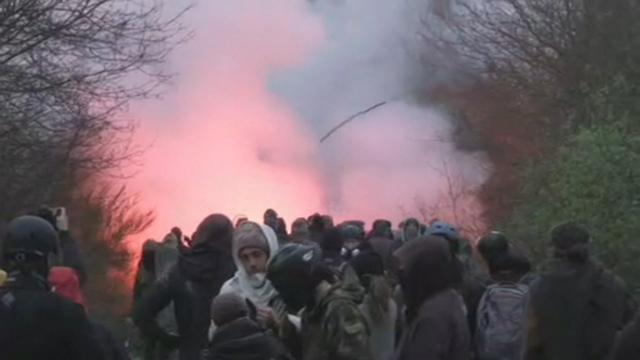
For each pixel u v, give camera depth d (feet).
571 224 28.94
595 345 28.35
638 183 62.03
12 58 60.70
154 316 37.32
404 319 27.91
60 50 61.72
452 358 25.17
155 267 51.31
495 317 32.12
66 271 26.84
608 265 60.39
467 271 36.78
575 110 83.76
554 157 75.31
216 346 26.27
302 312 24.54
